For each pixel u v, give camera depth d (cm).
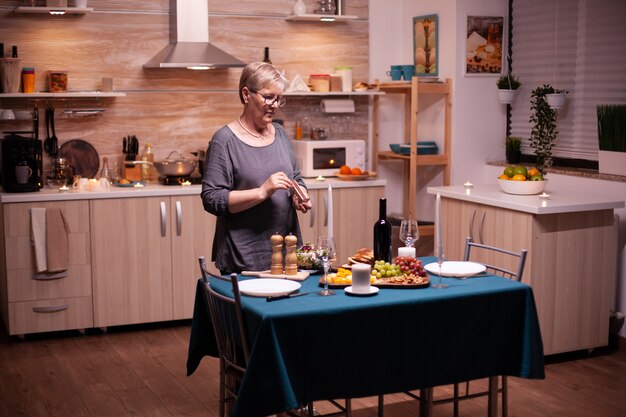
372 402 416
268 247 352
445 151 612
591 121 555
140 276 535
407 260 336
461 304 312
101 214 521
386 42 655
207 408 404
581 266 469
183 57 552
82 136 578
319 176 592
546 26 585
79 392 426
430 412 343
